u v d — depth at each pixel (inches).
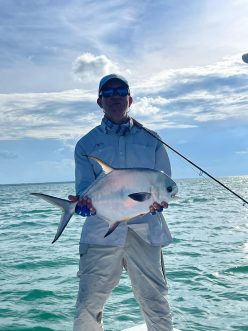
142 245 131.3
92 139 136.9
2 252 423.2
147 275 130.9
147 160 136.0
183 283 279.4
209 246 425.4
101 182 120.1
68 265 347.6
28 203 1465.3
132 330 163.0
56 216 852.6
